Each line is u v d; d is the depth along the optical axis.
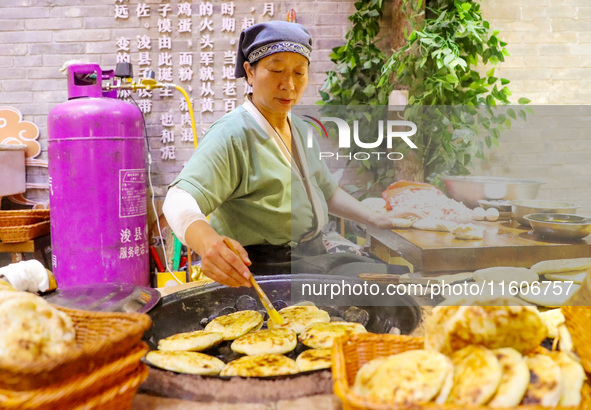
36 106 3.49
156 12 3.42
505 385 0.64
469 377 0.67
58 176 2.68
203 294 1.35
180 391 0.84
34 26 3.43
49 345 0.71
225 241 1.21
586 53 3.54
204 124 3.49
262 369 0.97
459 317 0.74
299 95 1.69
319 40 3.45
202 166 1.57
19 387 0.63
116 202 2.72
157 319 1.19
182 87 3.46
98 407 0.68
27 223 2.97
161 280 3.17
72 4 3.42
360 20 3.31
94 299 1.17
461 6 2.98
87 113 2.61
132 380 0.74
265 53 1.59
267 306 1.15
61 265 2.76
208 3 3.41
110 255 2.74
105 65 3.46
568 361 0.71
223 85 3.46
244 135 1.64
